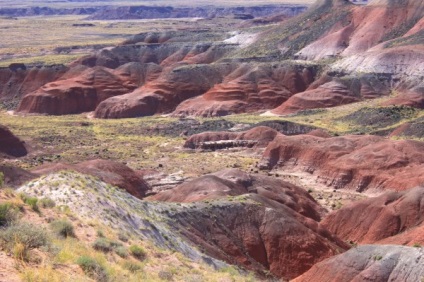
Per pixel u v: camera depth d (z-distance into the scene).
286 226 54.56
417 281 35.84
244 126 125.94
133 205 42.19
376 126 118.50
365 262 39.81
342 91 147.25
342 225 65.88
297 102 146.62
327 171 88.62
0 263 15.99
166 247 34.84
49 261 17.61
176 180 85.62
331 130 117.25
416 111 123.94
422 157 84.62
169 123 137.00
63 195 33.12
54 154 107.19
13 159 101.12
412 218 60.00
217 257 45.56
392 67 149.88
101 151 110.19
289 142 97.81
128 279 20.38
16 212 22.61
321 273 42.22
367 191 81.56
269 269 51.62
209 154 108.69
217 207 54.53
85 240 24.17
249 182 72.94
